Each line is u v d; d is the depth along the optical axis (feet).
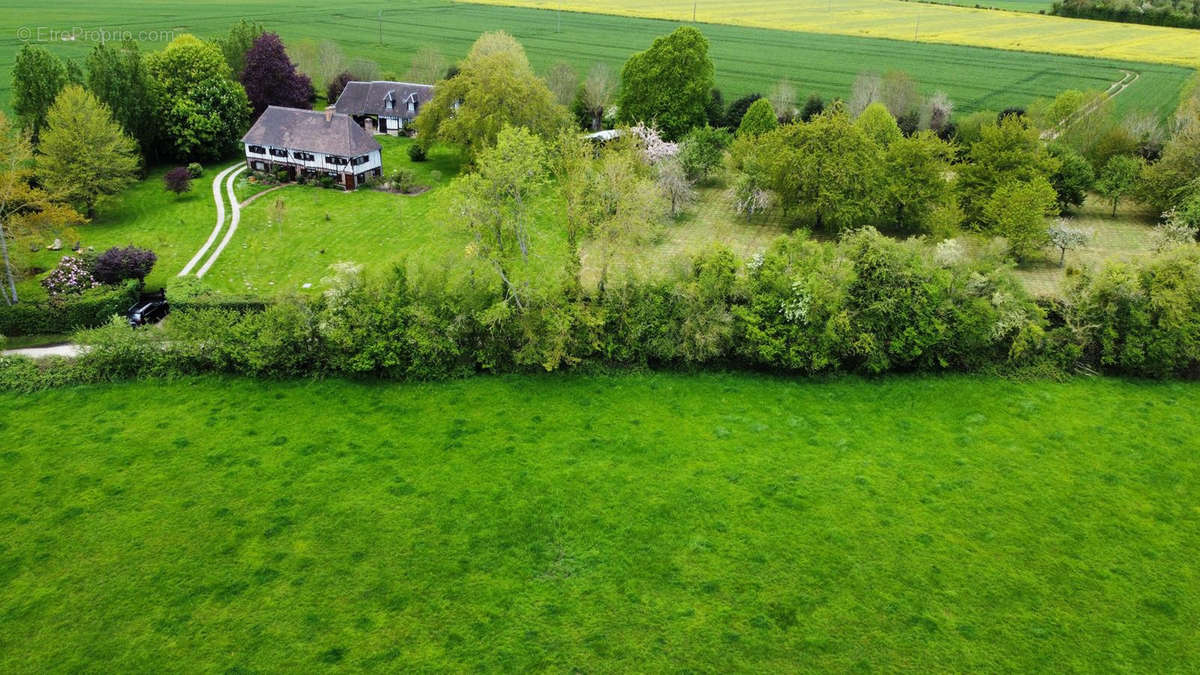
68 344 188.75
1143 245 251.60
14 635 108.78
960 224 255.91
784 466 145.07
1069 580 120.78
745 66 491.31
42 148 255.09
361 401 162.81
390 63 487.20
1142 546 127.54
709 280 174.19
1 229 194.70
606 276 178.60
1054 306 183.32
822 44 567.59
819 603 115.96
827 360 169.58
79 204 260.83
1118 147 288.71
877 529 130.11
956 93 426.92
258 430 152.76
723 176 317.83
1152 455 149.79
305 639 108.99
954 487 140.15
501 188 173.78
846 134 249.96
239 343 170.19
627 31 614.75
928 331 170.91
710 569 121.60
